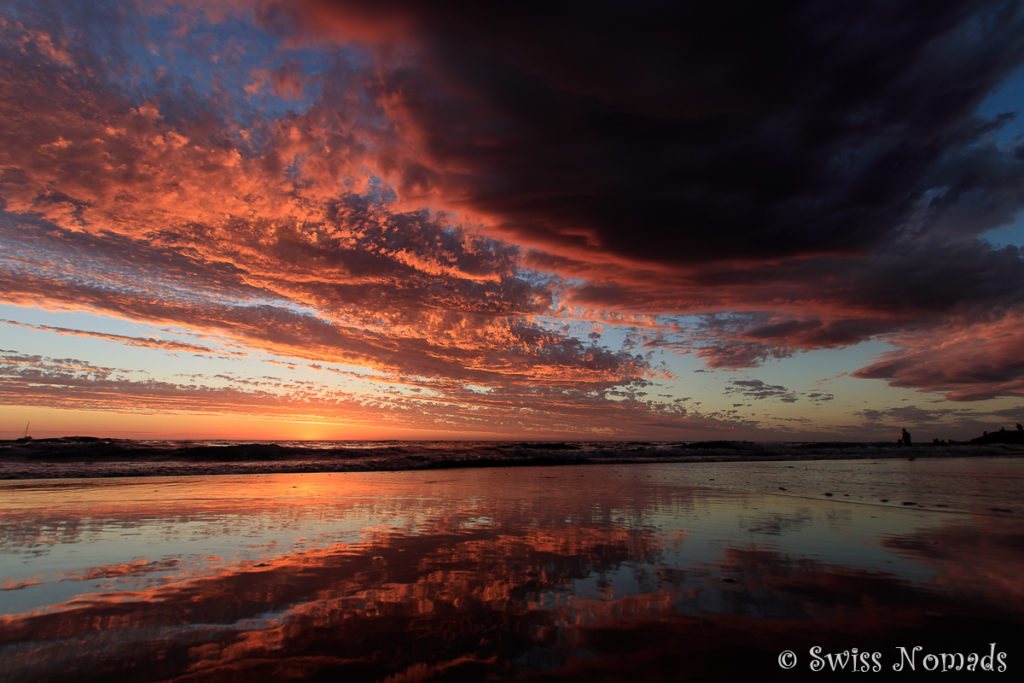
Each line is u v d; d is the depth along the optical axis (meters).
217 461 17.91
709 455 26.02
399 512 7.53
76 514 6.96
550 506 8.27
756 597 3.73
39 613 3.27
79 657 2.64
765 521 6.88
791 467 18.09
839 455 26.72
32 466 14.77
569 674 2.50
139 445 19.33
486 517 7.18
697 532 6.15
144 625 3.10
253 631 3.04
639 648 2.82
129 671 2.49
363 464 17.75
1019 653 2.78
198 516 6.94
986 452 29.22
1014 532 6.16
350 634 3.00
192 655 2.69
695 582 4.10
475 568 4.48
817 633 3.06
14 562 4.48
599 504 8.52
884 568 4.53
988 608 3.51
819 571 4.44
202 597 3.64
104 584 3.90
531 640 2.93
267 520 6.74
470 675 2.48
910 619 3.29
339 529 6.20
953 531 6.19
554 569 4.48
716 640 2.94
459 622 3.21
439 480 12.80
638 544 5.48
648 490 10.59
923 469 16.41
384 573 4.31
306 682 2.40
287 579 4.11
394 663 2.62
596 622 3.22
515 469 17.48
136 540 5.44
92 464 15.69
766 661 2.66
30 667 2.51
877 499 9.05
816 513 7.55
